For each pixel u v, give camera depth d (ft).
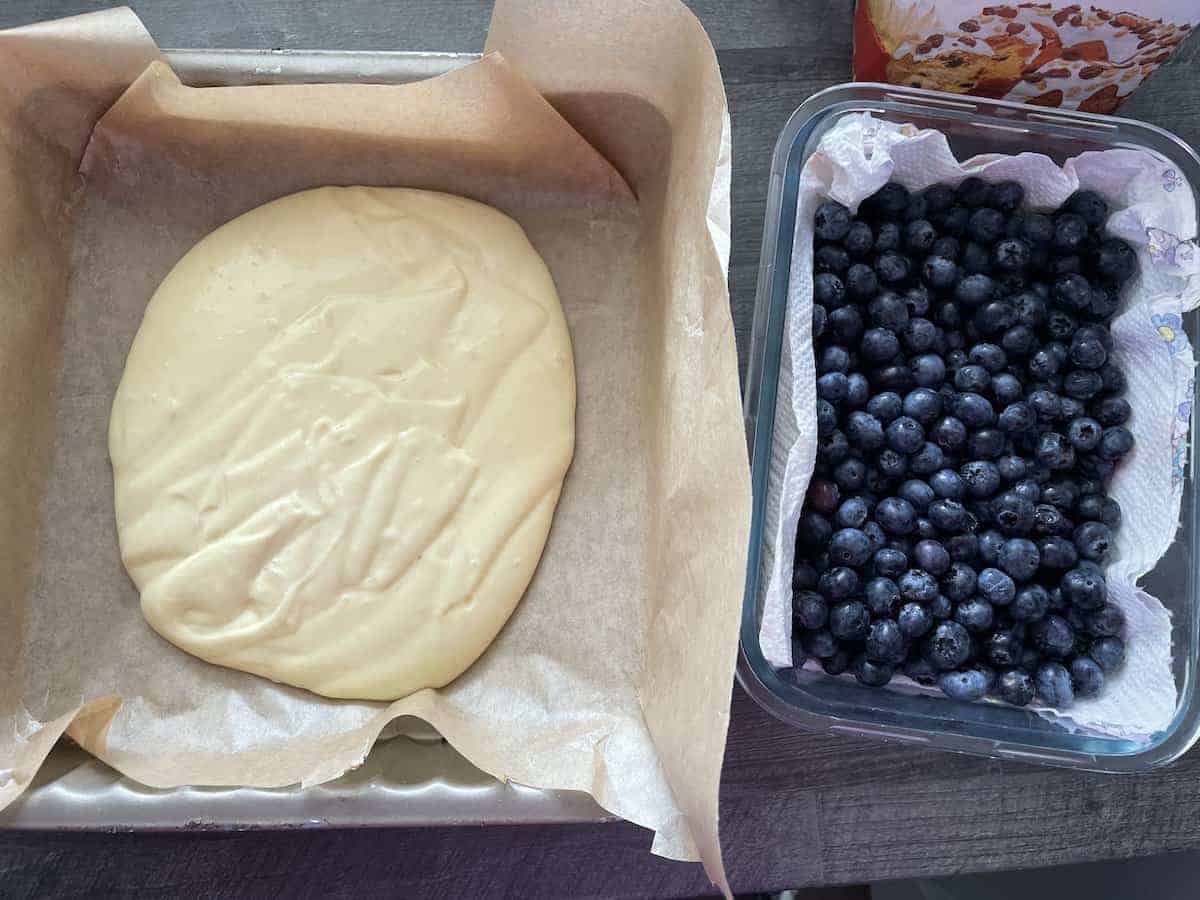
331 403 1.12
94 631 1.10
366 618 1.09
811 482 1.08
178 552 1.10
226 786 0.99
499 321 1.16
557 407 1.15
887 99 1.11
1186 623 1.07
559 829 1.14
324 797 0.99
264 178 1.18
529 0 0.98
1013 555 1.06
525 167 1.19
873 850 1.14
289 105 1.07
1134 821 1.15
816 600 1.04
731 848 1.14
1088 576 1.07
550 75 1.07
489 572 1.10
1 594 1.05
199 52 1.07
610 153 1.17
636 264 1.21
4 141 1.04
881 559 1.06
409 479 1.11
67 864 1.12
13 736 1.04
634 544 1.14
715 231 0.94
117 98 1.08
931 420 1.08
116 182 1.15
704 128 0.99
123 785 0.99
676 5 0.96
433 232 1.18
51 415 1.12
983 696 1.09
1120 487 1.11
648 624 1.10
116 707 1.01
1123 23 1.06
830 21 1.24
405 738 1.07
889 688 1.10
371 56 1.08
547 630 1.12
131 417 1.12
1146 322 1.09
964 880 1.36
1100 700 1.09
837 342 1.10
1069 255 1.12
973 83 1.19
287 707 1.09
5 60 1.01
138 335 1.15
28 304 1.09
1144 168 1.09
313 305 1.14
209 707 1.08
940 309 1.12
